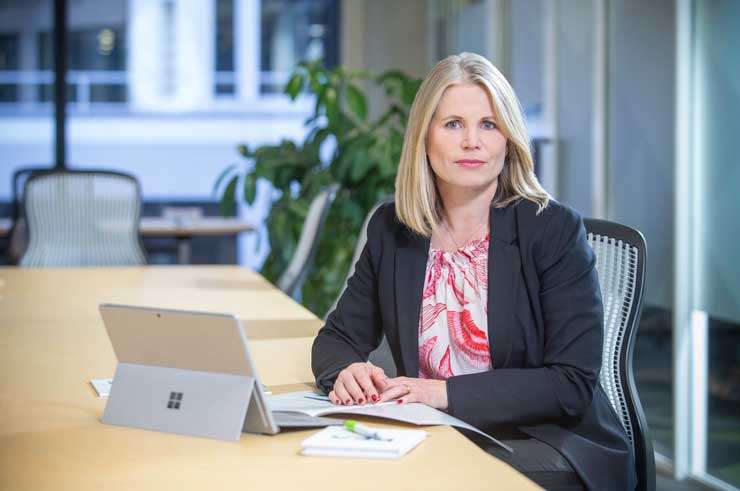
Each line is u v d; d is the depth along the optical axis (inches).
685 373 150.7
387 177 183.0
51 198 191.8
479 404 63.8
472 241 71.0
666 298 153.9
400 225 74.0
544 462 64.0
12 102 289.7
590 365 65.5
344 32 291.7
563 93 185.6
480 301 69.6
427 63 281.9
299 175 199.2
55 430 59.0
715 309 143.9
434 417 60.2
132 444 55.7
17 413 63.4
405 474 49.7
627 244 75.2
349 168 185.8
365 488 47.6
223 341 56.4
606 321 75.2
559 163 187.9
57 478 49.8
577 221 69.4
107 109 296.7
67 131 293.3
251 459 52.6
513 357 68.7
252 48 301.9
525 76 204.5
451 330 70.2
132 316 59.0
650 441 73.2
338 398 64.8
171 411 58.4
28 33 288.8
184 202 303.4
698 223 147.2
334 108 197.5
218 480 49.2
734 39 137.1
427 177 70.7
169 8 297.6
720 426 144.6
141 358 60.3
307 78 204.4
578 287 67.3
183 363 58.6
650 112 156.5
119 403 60.3
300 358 83.4
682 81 147.6
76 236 193.2
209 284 138.4
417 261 71.9
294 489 47.6
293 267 144.9
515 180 71.0
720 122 141.2
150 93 298.8
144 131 299.4
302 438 56.6
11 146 291.1
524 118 69.7
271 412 59.1
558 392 64.6
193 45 299.7
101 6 293.1
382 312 73.3
